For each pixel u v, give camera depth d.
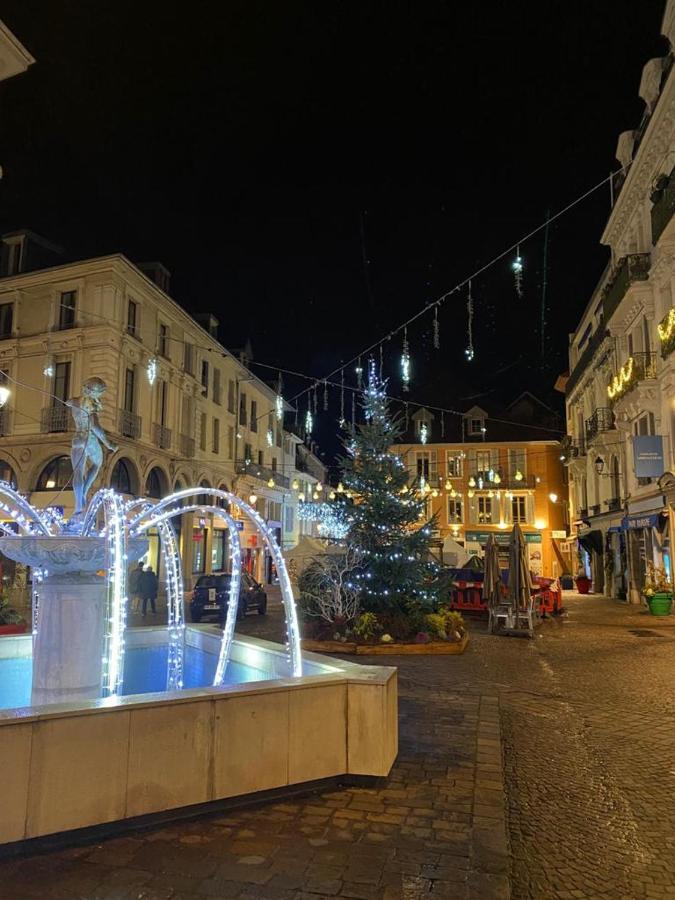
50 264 28.86
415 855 3.56
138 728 3.92
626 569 26.05
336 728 4.73
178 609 7.75
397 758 5.34
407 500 13.81
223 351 35.41
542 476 44.41
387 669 5.24
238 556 6.92
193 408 31.92
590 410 32.69
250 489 39.16
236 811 4.16
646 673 10.25
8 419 25.66
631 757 6.02
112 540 5.59
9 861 3.45
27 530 6.37
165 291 30.45
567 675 10.03
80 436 6.55
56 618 5.63
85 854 3.54
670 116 18.25
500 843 3.71
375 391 14.52
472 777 4.87
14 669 7.25
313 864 3.45
